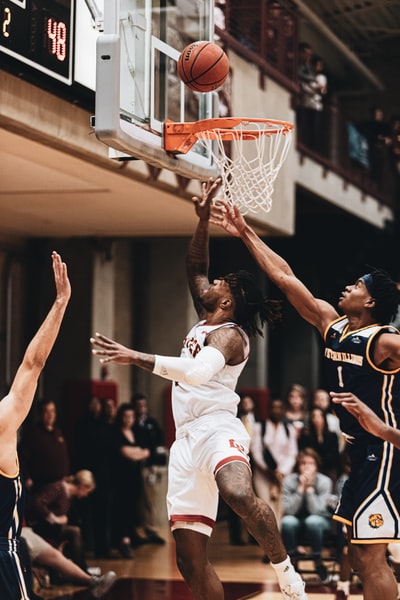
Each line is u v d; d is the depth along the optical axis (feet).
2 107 26.86
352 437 20.27
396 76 80.74
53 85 28.25
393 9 66.69
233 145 40.01
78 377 51.06
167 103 26.63
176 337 58.08
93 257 50.98
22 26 26.55
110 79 22.52
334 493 43.98
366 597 19.84
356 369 20.11
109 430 43.60
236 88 43.75
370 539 19.75
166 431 57.52
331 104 60.80
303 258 74.18
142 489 47.93
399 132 73.10
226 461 20.30
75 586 36.37
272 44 49.24
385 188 71.82
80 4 29.14
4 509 16.87
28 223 45.83
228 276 21.83
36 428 38.09
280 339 79.82
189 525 20.89
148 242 58.70
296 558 39.52
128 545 43.16
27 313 50.49
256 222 44.14
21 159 32.12
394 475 19.84
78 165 32.94
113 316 56.59
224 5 43.21
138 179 35.14
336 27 71.26
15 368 49.65
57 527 37.24
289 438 46.16
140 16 24.99
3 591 16.58
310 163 54.75
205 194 23.40
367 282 20.39
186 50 24.21
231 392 21.33
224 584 36.88
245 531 48.75
